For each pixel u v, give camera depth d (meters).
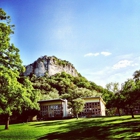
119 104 35.12
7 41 17.80
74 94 76.81
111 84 49.34
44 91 108.12
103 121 28.64
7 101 17.86
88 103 57.00
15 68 19.34
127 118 31.31
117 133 16.44
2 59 18.30
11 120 43.78
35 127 27.56
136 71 28.55
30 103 25.09
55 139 16.92
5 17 18.56
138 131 16.33
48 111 52.78
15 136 20.70
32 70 179.00
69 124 28.28
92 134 17.38
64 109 56.16
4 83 16.27
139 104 32.50
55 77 142.88
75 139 15.87
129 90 32.62
